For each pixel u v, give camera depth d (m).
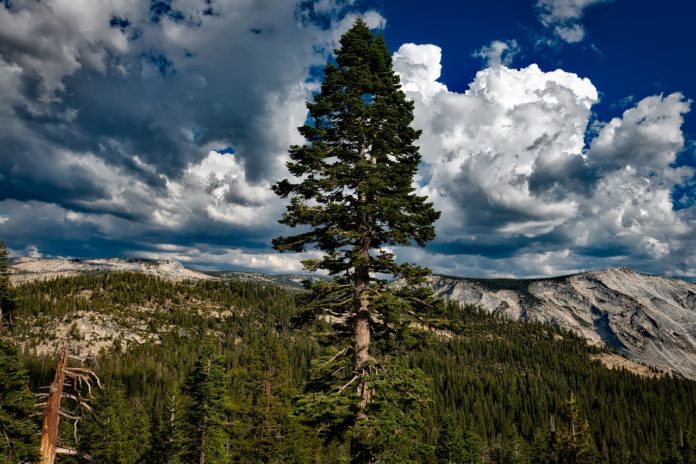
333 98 15.77
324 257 14.45
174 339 173.75
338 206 14.27
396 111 15.71
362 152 16.36
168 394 42.56
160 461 40.62
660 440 136.00
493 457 93.25
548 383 182.62
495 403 147.62
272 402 40.31
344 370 14.58
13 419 21.88
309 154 14.84
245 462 38.84
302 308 14.40
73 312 177.50
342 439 13.83
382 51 17.28
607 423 144.12
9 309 31.09
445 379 161.38
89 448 39.56
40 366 110.25
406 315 14.45
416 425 12.84
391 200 13.70
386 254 14.90
